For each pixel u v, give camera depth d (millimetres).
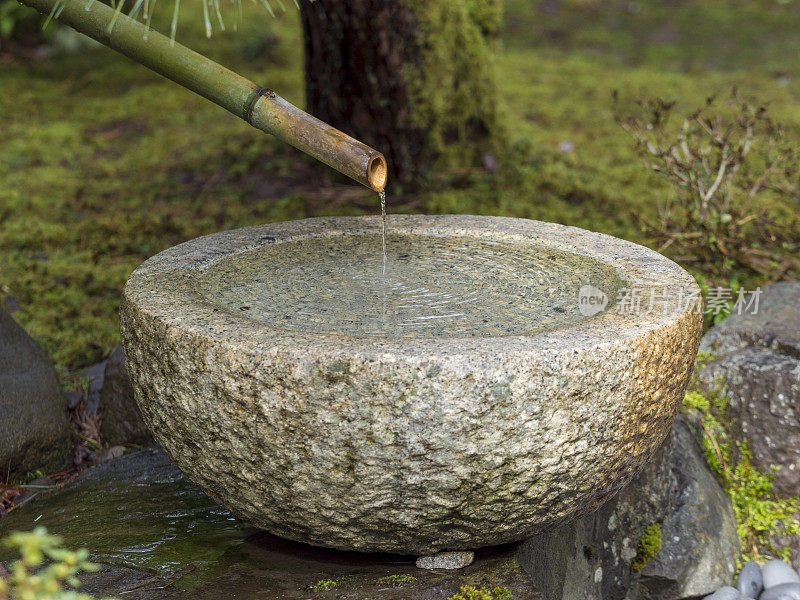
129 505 2404
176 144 6340
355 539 1810
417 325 1899
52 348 3598
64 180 5668
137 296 1890
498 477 1649
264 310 1981
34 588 1109
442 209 4906
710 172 4215
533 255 2381
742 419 2994
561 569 2244
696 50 9852
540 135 6555
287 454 1652
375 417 1564
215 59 8406
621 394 1675
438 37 4988
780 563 2762
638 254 2270
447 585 1853
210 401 1674
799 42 10031
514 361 1551
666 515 2703
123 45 2002
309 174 5590
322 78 5039
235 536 2154
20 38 8688
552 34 10555
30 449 2734
